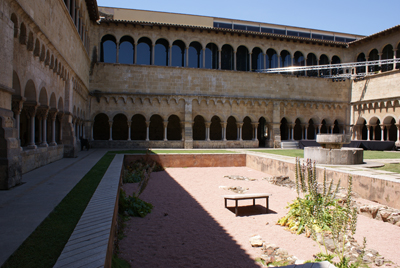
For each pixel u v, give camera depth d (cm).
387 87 3372
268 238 811
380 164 1614
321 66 3709
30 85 1280
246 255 691
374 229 889
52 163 1595
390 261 661
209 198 1296
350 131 3897
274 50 3778
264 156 2153
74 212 615
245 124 4084
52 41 1444
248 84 3541
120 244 734
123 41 3356
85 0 2591
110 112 3164
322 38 4234
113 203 694
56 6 1520
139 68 3234
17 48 1063
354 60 3881
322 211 852
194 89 3369
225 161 2428
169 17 3662
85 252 403
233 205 1180
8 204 681
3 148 871
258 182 1723
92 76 3123
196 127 3856
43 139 1564
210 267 624
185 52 3406
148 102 3259
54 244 438
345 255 682
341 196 1152
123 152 2464
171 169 2219
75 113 2247
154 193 1374
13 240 454
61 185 937
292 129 3712
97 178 1083
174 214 1029
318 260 616
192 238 797
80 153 2325
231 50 3653
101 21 3098
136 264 626
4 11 878
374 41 3578
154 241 766
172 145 3291
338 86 3884
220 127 3950
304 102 3731
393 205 1052
